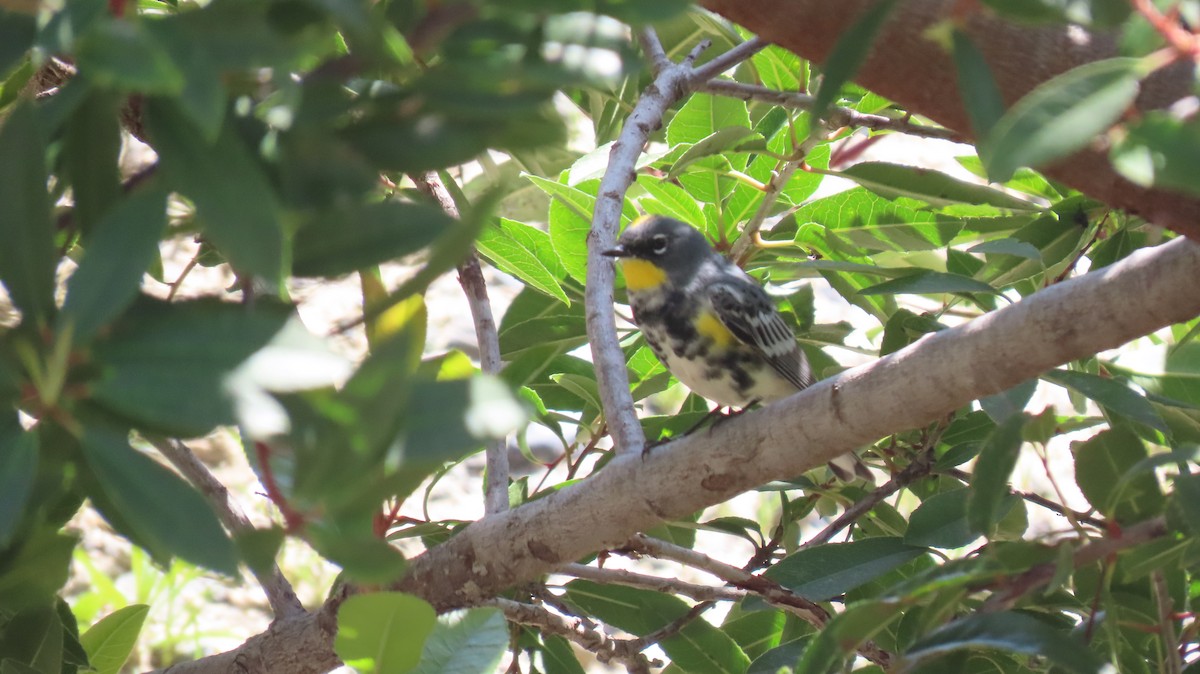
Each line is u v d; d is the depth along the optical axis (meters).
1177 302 4.26
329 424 2.78
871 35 3.10
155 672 6.90
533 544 5.97
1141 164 2.52
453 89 2.79
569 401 9.02
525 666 8.82
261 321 2.68
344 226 2.99
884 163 7.65
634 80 8.94
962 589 4.35
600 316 6.87
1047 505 6.50
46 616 5.41
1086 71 2.58
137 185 3.24
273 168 2.99
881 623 4.18
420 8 2.86
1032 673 6.42
